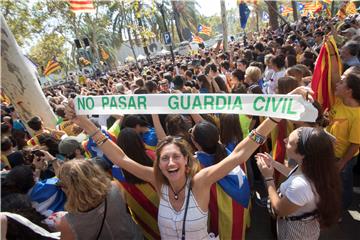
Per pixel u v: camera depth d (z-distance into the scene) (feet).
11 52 16.58
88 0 21.02
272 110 6.97
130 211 10.23
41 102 17.93
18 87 17.19
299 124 10.73
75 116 8.16
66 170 7.55
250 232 12.51
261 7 88.89
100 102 7.76
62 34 102.12
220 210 9.41
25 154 12.75
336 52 11.35
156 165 7.64
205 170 7.51
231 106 7.18
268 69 21.53
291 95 6.80
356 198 13.76
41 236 7.36
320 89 11.54
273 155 12.35
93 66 102.89
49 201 9.40
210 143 9.43
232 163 7.35
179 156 7.32
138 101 7.55
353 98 10.30
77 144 11.77
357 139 10.31
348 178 11.27
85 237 7.52
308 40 33.73
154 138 12.20
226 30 45.93
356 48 15.81
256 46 35.68
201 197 7.39
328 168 7.38
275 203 7.98
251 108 7.08
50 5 81.71
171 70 40.14
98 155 12.37
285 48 25.27
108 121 17.80
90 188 7.40
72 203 7.43
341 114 10.58
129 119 12.53
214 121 13.33
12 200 8.41
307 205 7.61
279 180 11.83
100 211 7.56
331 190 7.38
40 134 15.10
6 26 16.29
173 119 12.13
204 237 7.45
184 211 7.31
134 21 102.89
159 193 7.77
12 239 6.99
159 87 24.36
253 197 14.49
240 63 24.64
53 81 113.91
